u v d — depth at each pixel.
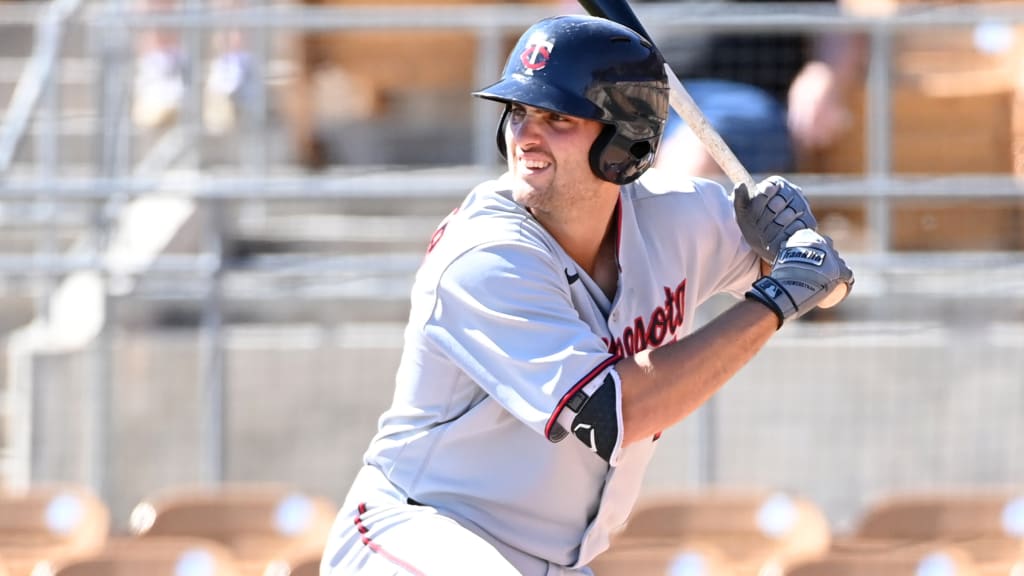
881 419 21.23
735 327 9.08
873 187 20.69
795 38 21.72
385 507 9.82
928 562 14.85
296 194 20.41
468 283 9.10
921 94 22.00
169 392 21.25
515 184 9.19
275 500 17.52
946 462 21.25
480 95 9.05
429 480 9.74
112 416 21.14
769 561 16.81
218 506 17.44
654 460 20.91
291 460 21.66
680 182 10.31
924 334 21.34
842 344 21.25
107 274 20.61
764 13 21.70
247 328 21.95
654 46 9.40
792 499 17.36
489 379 9.11
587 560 10.07
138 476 21.23
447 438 9.59
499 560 9.27
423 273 9.45
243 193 20.42
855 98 21.78
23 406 21.72
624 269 9.65
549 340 8.99
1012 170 21.72
